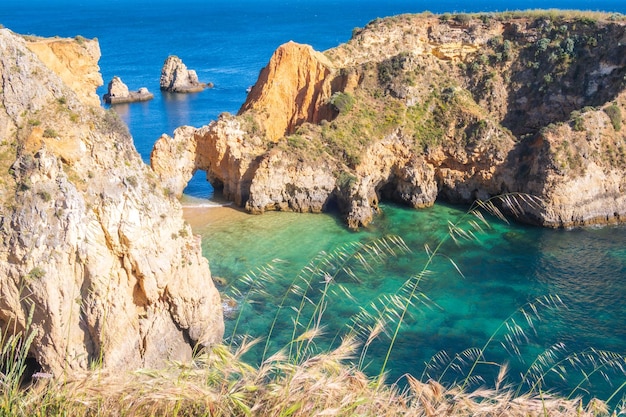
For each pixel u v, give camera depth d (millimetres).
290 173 61688
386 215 62656
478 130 65000
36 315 28844
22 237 28391
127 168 33188
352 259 49219
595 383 32688
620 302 43594
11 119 31281
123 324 31547
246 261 49812
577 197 59469
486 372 34312
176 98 124500
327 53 78312
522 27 78812
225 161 65312
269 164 61406
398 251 52344
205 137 65812
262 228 57812
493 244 55156
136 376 11625
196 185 72312
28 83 32031
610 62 69875
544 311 42219
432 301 43500
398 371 34469
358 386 11258
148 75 152500
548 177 59375
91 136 32281
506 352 36719
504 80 76688
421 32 81562
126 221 31375
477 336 38719
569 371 34031
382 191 68250
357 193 59250
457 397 11703
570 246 54844
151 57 184625
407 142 65812
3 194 29062
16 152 30703
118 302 31094
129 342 31969
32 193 29234
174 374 12086
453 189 66188
